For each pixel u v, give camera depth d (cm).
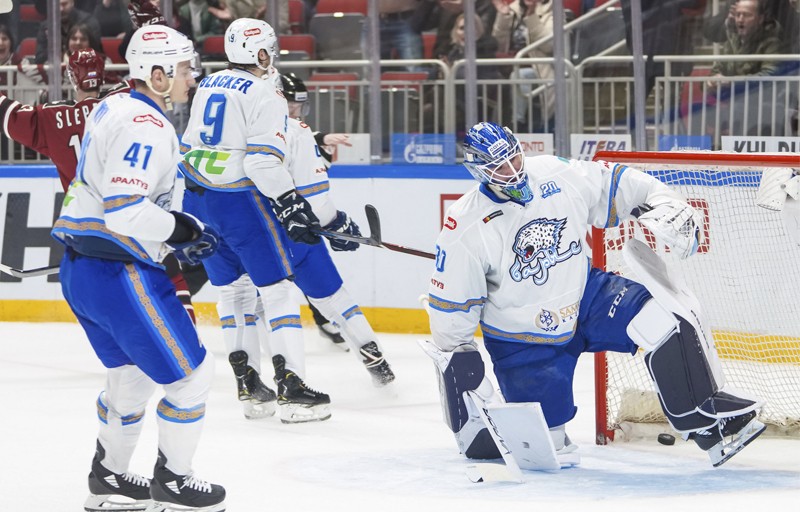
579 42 2020
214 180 1397
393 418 1433
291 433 1352
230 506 1020
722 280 1575
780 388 1458
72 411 1484
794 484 1064
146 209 904
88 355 1916
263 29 1399
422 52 2108
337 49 2148
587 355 1858
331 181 2072
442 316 1136
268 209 1409
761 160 1154
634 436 1280
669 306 1087
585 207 1138
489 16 2061
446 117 2106
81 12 2239
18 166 2231
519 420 1111
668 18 1958
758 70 1927
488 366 1778
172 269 1644
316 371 1758
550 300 1131
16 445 1291
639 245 1137
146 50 966
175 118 2228
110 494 997
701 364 1091
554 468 1133
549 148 2067
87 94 1625
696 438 1113
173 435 943
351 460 1205
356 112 2145
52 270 1208
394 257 2039
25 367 1814
